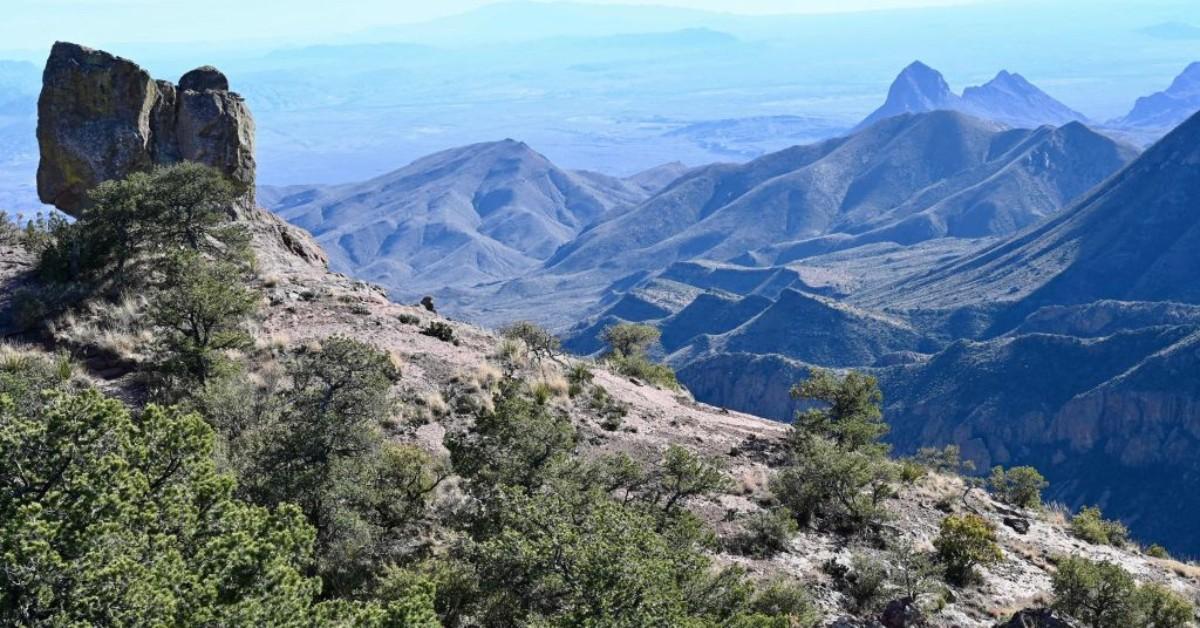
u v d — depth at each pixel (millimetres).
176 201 30578
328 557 16156
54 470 10719
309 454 17234
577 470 19703
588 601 12836
